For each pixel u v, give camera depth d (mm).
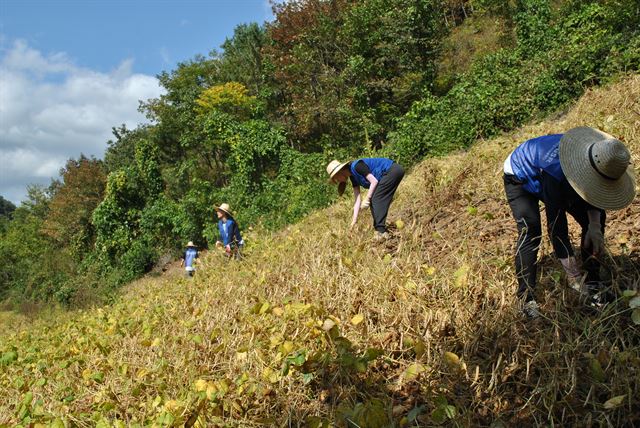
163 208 27109
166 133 41250
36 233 41469
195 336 4188
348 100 23391
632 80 7922
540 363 2992
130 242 28281
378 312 3877
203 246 23609
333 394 3256
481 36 26500
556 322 3039
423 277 4113
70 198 36312
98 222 29062
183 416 3250
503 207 5586
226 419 3273
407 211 7145
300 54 25875
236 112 34156
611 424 2520
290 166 23062
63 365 4953
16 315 22312
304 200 16312
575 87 12562
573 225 4473
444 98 17703
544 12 19406
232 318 4723
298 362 3348
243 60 36156
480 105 14219
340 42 24906
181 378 3836
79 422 3666
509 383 2984
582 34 14844
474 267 3930
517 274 3367
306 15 27719
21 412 3939
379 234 5805
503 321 3301
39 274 29844
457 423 2697
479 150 8875
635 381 2635
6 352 6531
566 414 2705
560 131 7797
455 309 3521
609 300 3307
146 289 10672
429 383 3125
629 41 12469
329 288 4406
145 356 4605
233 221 8906
